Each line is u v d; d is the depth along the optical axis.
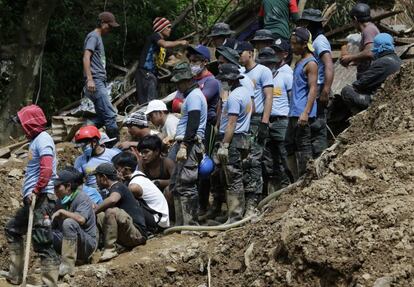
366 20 11.67
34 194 9.41
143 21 18.53
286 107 11.02
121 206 10.13
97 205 10.30
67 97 17.94
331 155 9.59
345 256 7.64
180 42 14.29
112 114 13.02
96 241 9.98
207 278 9.31
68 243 9.66
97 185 10.88
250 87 10.31
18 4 17.94
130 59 18.16
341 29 15.57
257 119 10.64
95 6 18.89
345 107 12.80
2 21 17.72
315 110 10.39
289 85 11.08
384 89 10.17
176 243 10.03
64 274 9.66
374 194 8.38
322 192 8.52
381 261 7.45
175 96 13.15
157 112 11.50
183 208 10.30
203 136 10.23
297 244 7.91
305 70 10.27
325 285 7.68
